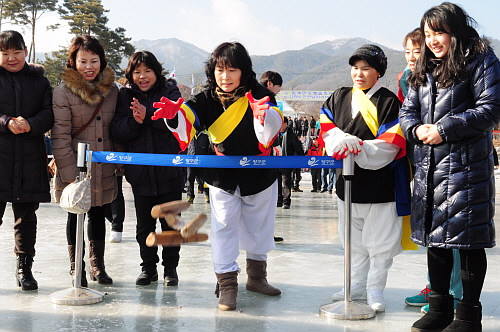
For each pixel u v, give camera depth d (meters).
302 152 10.32
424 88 3.28
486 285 4.41
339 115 3.89
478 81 3.06
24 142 4.02
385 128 3.67
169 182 4.34
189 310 3.62
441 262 3.26
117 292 4.07
